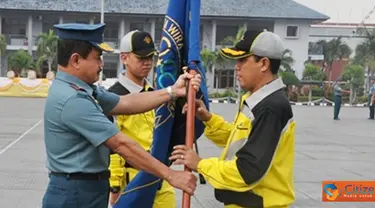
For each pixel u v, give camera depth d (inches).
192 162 99.8
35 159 327.9
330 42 1839.3
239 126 100.0
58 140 96.3
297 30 1734.7
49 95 97.7
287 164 99.3
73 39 96.1
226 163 95.3
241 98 103.8
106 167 101.4
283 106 94.5
